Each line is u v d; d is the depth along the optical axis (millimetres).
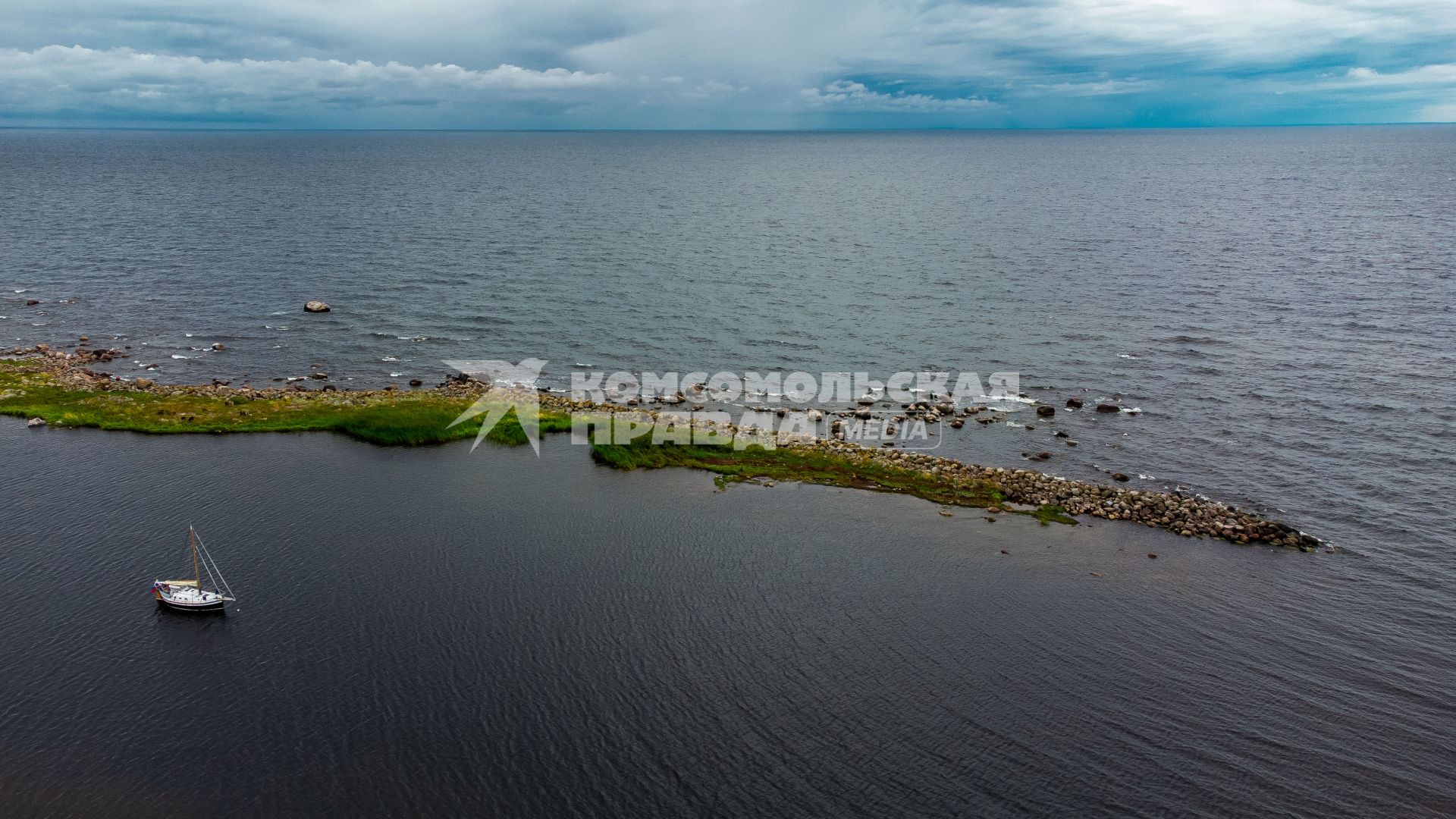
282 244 129875
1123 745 32625
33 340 80000
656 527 48625
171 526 47156
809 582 43375
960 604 41531
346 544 45844
